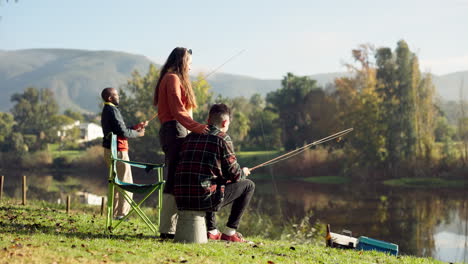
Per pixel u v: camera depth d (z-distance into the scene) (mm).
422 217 25625
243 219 16562
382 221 24406
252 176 49781
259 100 123500
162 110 5438
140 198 25719
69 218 7438
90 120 142500
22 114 96062
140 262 4184
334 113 55969
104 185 41750
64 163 64688
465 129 43500
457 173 41125
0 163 66062
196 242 5230
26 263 3857
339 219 24922
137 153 51750
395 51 46375
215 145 5000
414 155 44688
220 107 5145
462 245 18906
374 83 50219
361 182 43938
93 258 4215
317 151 50219
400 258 5977
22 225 6055
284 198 33406
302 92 67312
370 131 46500
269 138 68750
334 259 5379
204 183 4988
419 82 45844
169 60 5504
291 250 5746
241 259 4691
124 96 54688
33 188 37062
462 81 45219
